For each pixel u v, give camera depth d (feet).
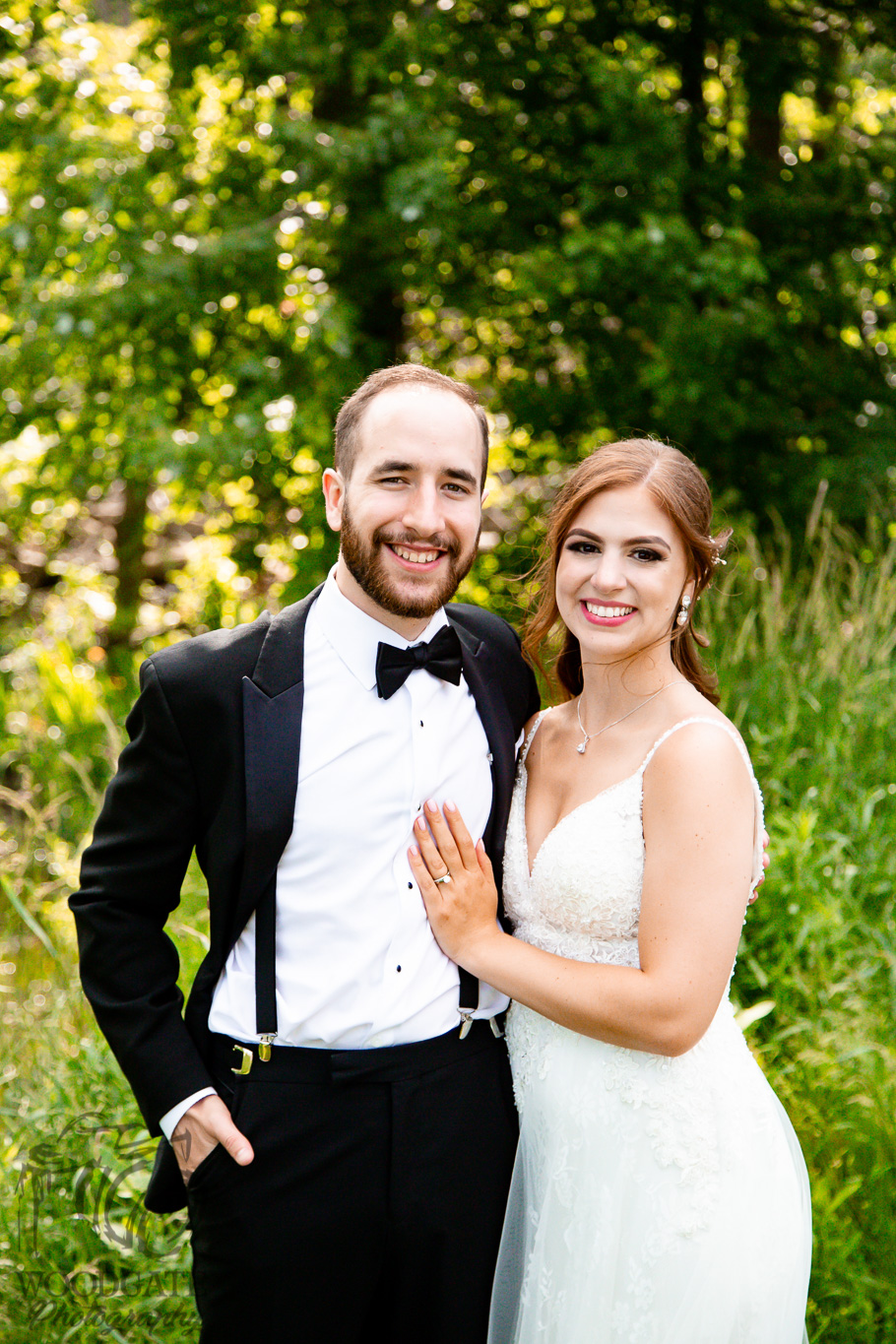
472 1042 6.90
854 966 11.10
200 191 18.01
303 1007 6.46
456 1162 6.64
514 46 18.98
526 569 20.03
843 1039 9.66
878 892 11.82
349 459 6.77
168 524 27.14
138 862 6.81
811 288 18.80
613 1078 6.61
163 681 6.61
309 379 17.07
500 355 20.90
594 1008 6.37
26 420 19.45
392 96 16.60
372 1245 6.50
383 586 6.59
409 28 16.60
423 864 6.71
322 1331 6.56
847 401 19.42
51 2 18.16
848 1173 9.18
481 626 7.93
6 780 18.92
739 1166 6.58
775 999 10.73
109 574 26.40
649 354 18.53
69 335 16.42
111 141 17.13
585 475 7.04
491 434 21.09
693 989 6.32
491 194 19.15
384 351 18.80
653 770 6.68
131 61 19.29
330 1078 6.46
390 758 6.75
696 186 18.70
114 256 16.14
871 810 12.54
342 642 6.86
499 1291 6.98
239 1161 6.33
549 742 7.64
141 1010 6.72
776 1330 6.61
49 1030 11.23
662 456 7.00
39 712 19.39
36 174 16.88
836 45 19.90
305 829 6.59
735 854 6.45
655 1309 6.39
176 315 16.67
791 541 18.81
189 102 18.60
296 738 6.61
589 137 18.78
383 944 6.57
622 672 7.09
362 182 17.15
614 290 18.40
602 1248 6.48
